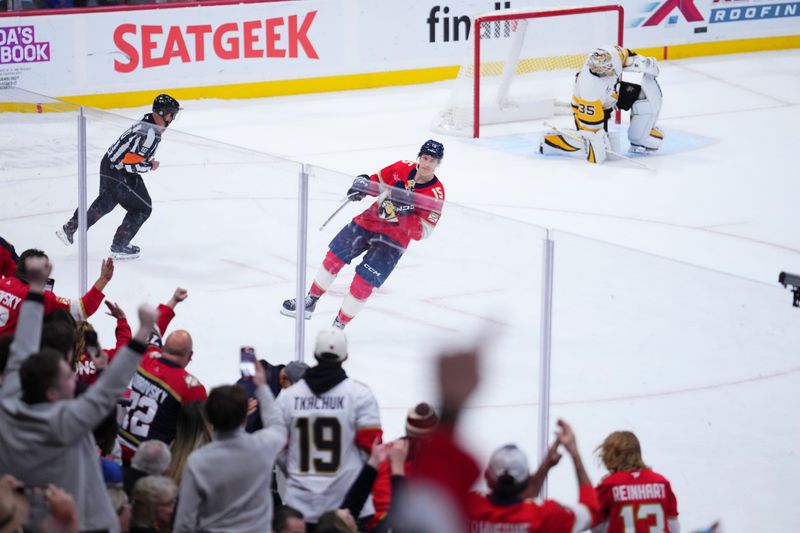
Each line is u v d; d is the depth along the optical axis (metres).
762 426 15.49
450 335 15.95
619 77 34.41
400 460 10.55
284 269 18.75
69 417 9.95
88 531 10.31
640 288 15.10
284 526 11.15
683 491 14.54
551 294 14.71
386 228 16.75
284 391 12.49
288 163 18.23
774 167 33.94
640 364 15.16
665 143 36.78
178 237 19.75
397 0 42.91
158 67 39.50
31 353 10.52
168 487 11.02
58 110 21.12
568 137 34.94
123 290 20.72
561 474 14.36
